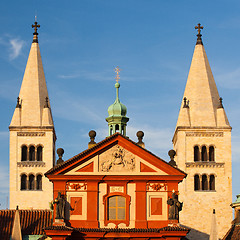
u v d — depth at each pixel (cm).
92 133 9469
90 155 9100
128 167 9119
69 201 9044
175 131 15400
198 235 14562
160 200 9088
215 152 14950
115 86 10681
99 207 9056
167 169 9119
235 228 10825
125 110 10544
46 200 14700
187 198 14700
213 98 15200
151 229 8956
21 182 14775
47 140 14912
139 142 9488
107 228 8981
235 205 10994
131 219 9050
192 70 15350
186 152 14912
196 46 15450
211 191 14775
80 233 8900
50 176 9050
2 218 12369
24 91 15162
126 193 9094
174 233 8806
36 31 15525
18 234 11050
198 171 14838
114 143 9150
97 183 9094
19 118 14988
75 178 9056
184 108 15125
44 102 15150
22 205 14650
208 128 14988
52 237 8775
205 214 14675
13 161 14825
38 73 15262
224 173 14888
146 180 9088
